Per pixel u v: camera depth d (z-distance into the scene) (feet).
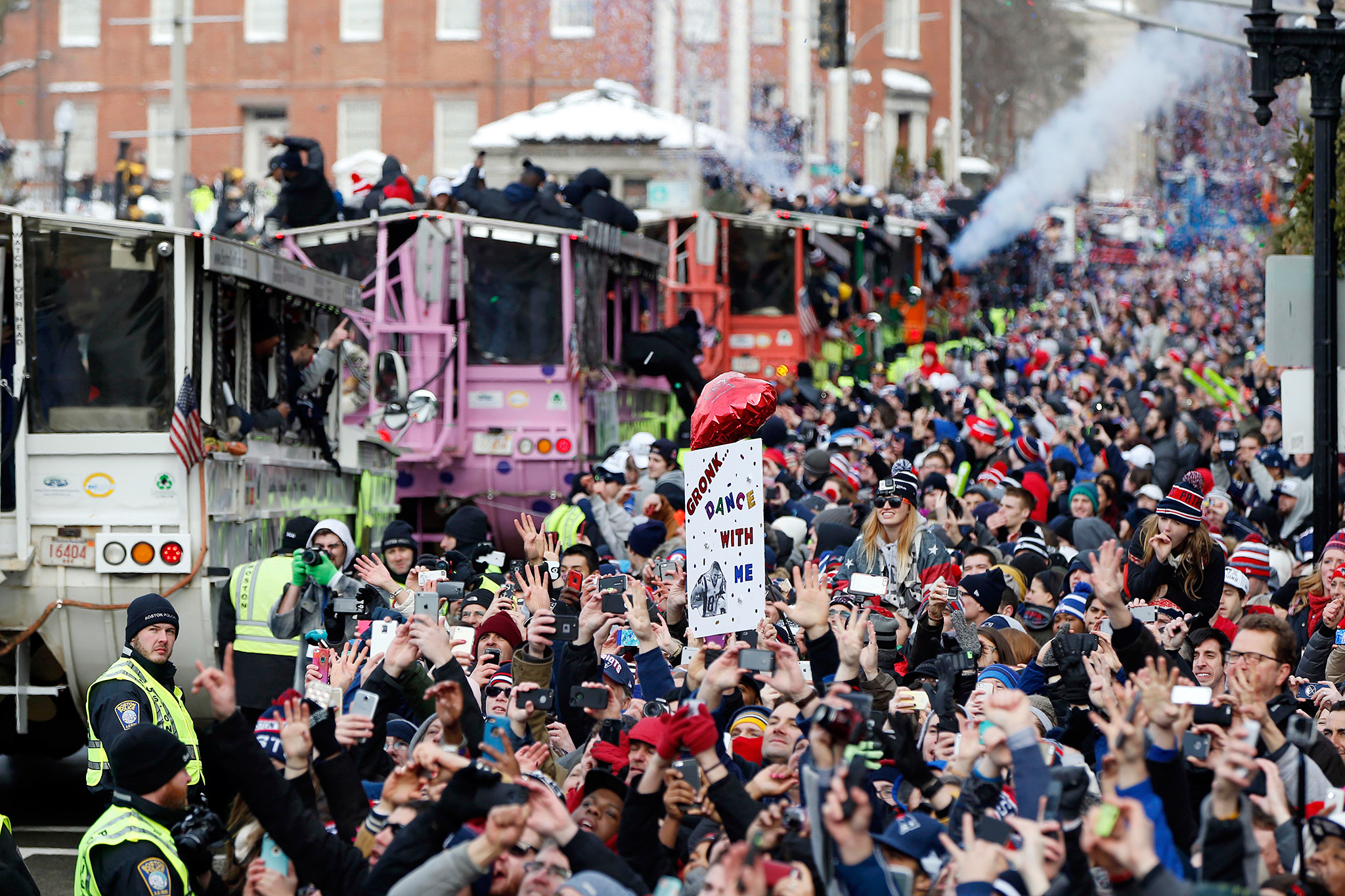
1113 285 340.59
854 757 31.09
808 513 86.48
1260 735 36.94
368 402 115.96
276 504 80.94
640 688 46.85
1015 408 146.41
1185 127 386.93
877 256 190.80
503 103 405.39
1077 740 44.32
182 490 70.49
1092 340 216.33
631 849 36.27
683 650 53.01
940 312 215.92
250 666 67.05
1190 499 63.00
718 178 288.71
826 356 176.96
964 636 53.31
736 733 42.91
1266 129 366.63
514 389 119.85
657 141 305.94
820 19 197.57
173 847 41.45
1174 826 34.24
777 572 66.03
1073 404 137.18
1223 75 381.19
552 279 119.85
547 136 307.17
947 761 40.24
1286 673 42.27
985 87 420.36
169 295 71.97
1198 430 113.50
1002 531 87.35
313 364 88.43
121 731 51.29
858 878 30.76
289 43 413.39
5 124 416.87
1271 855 33.99
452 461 119.34
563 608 53.72
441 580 56.34
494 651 50.98
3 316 71.36
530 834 35.24
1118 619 41.83
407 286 119.03
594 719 48.67
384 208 133.90
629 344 137.90
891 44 422.00
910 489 65.31
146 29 415.64
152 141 414.41
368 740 43.09
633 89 380.78
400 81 409.08
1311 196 97.91
